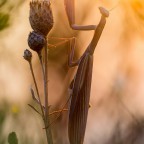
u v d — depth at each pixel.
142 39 0.54
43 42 0.41
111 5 0.50
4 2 0.46
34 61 0.64
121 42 0.61
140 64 0.67
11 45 0.55
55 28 0.58
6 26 0.46
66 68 0.63
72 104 0.42
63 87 0.63
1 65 0.60
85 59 0.43
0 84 0.62
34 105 0.63
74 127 0.42
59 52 0.62
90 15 0.61
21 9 0.47
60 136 0.62
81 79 0.43
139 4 0.48
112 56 0.66
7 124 0.61
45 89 0.42
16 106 0.62
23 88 0.63
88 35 0.59
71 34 0.58
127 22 0.51
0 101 0.62
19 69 0.62
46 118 0.42
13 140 0.42
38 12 0.41
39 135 0.62
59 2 0.57
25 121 0.62
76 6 0.61
